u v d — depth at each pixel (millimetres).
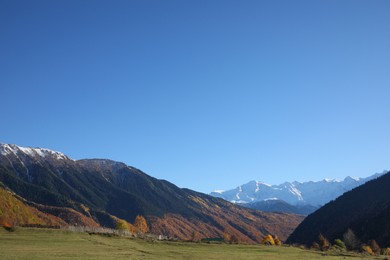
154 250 90562
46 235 94688
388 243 185000
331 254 110688
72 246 82500
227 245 112875
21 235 91750
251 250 106938
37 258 60469
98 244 89812
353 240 169000
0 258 57750
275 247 118812
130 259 66750
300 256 99062
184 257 79938
